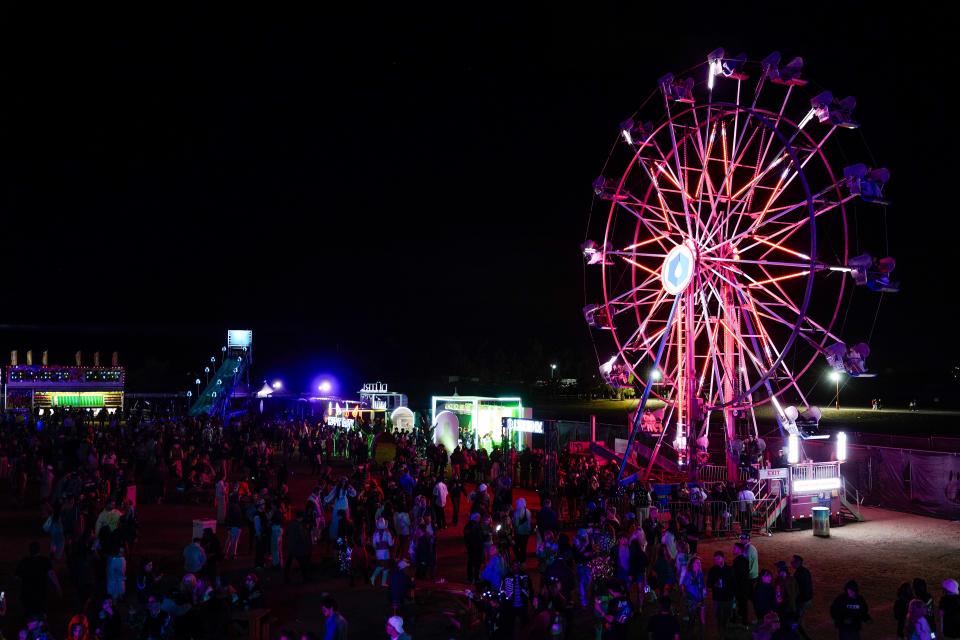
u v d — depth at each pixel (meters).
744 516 23.53
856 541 22.59
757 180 27.42
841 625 11.80
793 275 26.12
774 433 41.84
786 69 26.11
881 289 23.62
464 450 30.86
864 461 29.44
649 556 17.62
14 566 18.48
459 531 23.47
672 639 10.96
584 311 31.84
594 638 13.74
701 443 28.44
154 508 26.95
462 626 14.36
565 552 16.28
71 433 38.38
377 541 17.52
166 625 11.98
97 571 15.09
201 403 71.31
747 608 15.88
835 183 24.97
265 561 19.12
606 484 24.05
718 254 28.22
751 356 28.11
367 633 14.07
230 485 26.16
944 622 11.08
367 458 36.12
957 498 25.92
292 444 41.12
